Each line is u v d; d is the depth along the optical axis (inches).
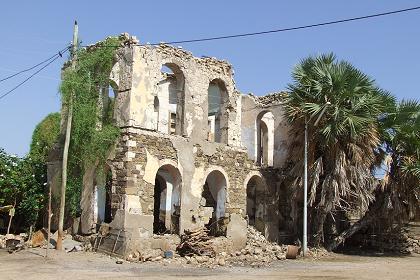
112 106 1030.4
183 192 1008.9
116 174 940.0
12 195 1064.8
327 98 1075.9
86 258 834.2
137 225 907.4
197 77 1082.7
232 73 1169.4
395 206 1104.2
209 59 1117.7
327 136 1037.2
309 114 1070.4
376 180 1121.4
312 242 1112.8
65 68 1061.8
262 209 1197.1
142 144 951.6
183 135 1035.3
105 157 961.5
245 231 1026.1
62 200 914.1
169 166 1011.9
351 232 1132.5
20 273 669.3
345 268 850.1
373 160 1081.4
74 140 989.8
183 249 917.8
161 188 1178.6
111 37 999.6
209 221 1073.5
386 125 1130.7
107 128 955.3
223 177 1104.2
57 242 906.1
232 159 1126.4
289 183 1187.9
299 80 1113.4
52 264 760.3
